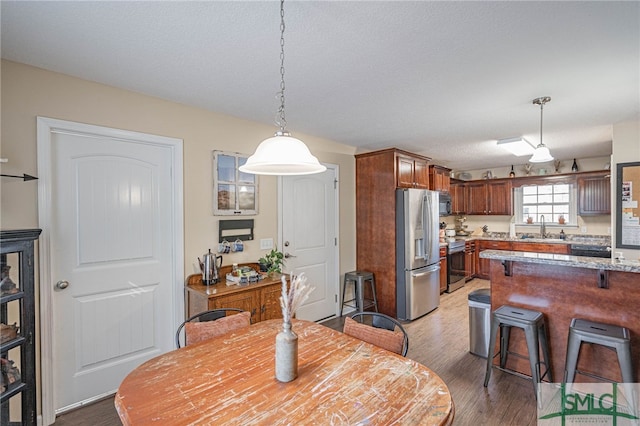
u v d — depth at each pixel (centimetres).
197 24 159
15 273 194
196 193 284
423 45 179
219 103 273
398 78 223
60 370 218
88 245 230
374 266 430
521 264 261
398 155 418
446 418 108
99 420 212
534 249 557
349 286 439
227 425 103
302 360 149
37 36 169
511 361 269
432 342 331
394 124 336
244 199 318
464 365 280
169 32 166
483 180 643
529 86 236
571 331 208
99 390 236
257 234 331
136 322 254
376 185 428
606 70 209
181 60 197
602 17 152
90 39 172
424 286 417
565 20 155
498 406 220
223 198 301
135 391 123
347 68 208
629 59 194
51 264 213
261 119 319
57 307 217
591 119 315
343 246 431
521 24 159
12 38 171
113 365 243
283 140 148
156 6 144
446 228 646
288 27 162
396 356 153
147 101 255
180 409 112
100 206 236
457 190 646
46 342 209
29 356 178
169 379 132
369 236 435
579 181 532
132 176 251
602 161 527
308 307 388
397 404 115
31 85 204
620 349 189
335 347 163
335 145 421
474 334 300
